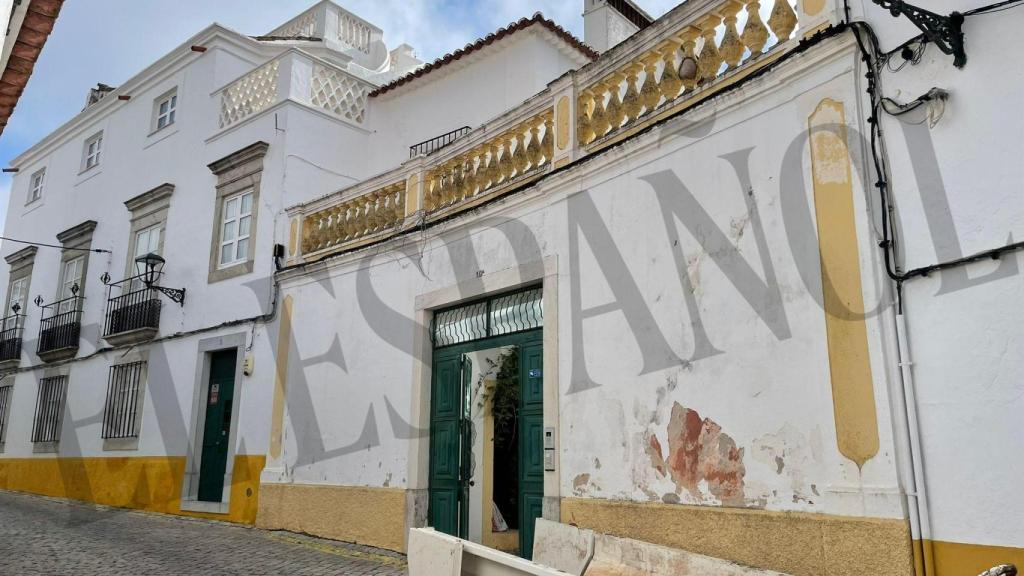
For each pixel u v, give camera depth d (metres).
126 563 6.93
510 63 10.83
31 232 16.98
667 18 5.93
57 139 16.88
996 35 3.85
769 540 4.49
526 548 6.52
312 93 11.42
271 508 9.28
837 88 4.58
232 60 12.96
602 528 5.63
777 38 5.21
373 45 15.70
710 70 5.66
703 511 4.92
